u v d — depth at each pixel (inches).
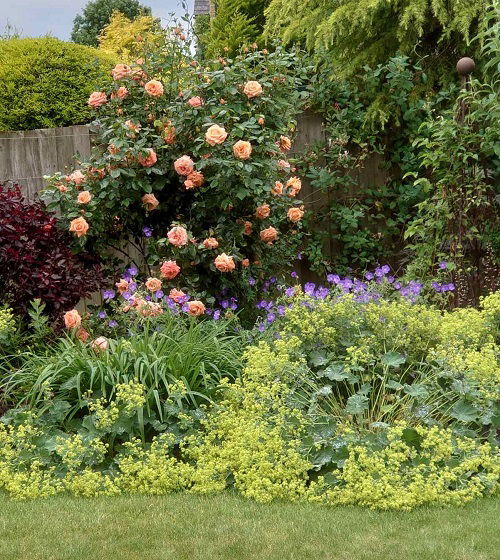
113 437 160.7
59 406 166.2
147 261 244.1
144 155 234.4
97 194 243.1
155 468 151.9
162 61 253.0
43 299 209.9
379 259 320.5
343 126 310.5
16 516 136.2
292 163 306.0
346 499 139.3
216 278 248.1
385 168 318.3
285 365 169.5
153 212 257.3
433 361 181.3
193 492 146.8
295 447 152.1
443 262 238.7
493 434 159.5
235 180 238.7
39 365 183.2
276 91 249.3
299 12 325.7
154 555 119.5
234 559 117.9
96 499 144.5
